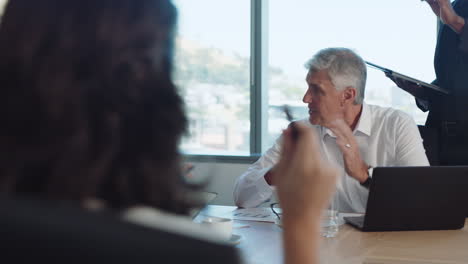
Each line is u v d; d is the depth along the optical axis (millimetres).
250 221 2014
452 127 3201
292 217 461
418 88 3256
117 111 441
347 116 2506
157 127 465
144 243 343
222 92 4516
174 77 494
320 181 460
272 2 4383
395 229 1857
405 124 2549
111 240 339
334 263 1460
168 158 479
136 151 458
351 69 2410
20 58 427
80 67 430
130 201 454
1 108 433
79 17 435
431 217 1866
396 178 1799
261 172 2330
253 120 4477
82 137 426
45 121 426
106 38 435
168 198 491
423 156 2512
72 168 427
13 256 336
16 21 441
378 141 2562
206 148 4590
